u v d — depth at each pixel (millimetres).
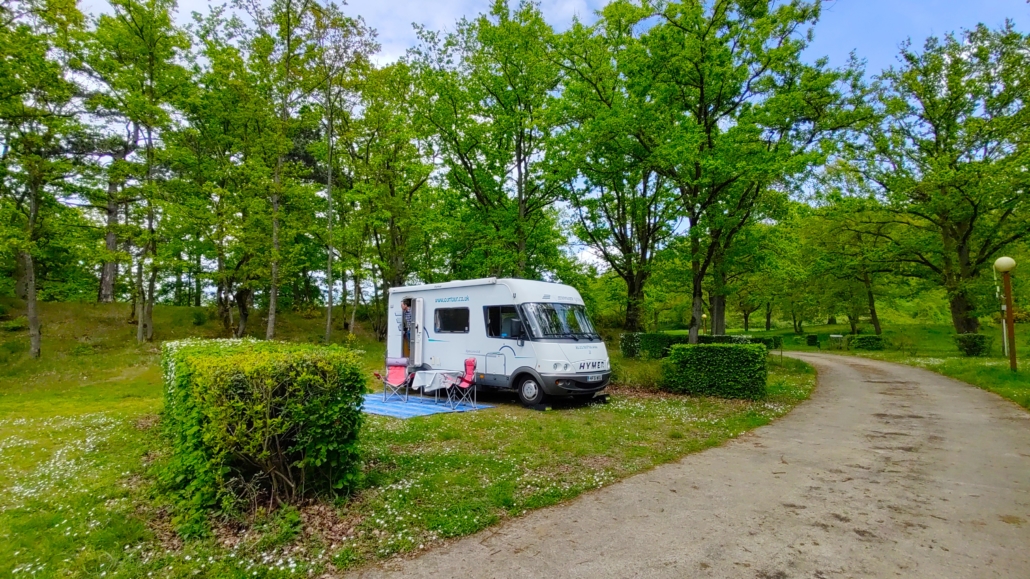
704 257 16344
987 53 22000
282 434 4367
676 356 11977
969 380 13406
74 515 4297
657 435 7543
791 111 14484
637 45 14742
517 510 4562
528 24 16828
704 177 13719
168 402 7145
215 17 18344
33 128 16406
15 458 6395
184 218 17969
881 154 24156
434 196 20469
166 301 33844
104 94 18375
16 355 17078
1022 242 23078
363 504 4523
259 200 18703
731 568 3467
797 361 19000
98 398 11812
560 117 16578
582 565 3529
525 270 19172
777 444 7086
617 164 15641
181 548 3746
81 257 18438
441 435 7422
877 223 26188
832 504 4680
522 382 10227
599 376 10344
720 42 14711
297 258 22016
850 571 3412
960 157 22844
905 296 29766
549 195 19078
